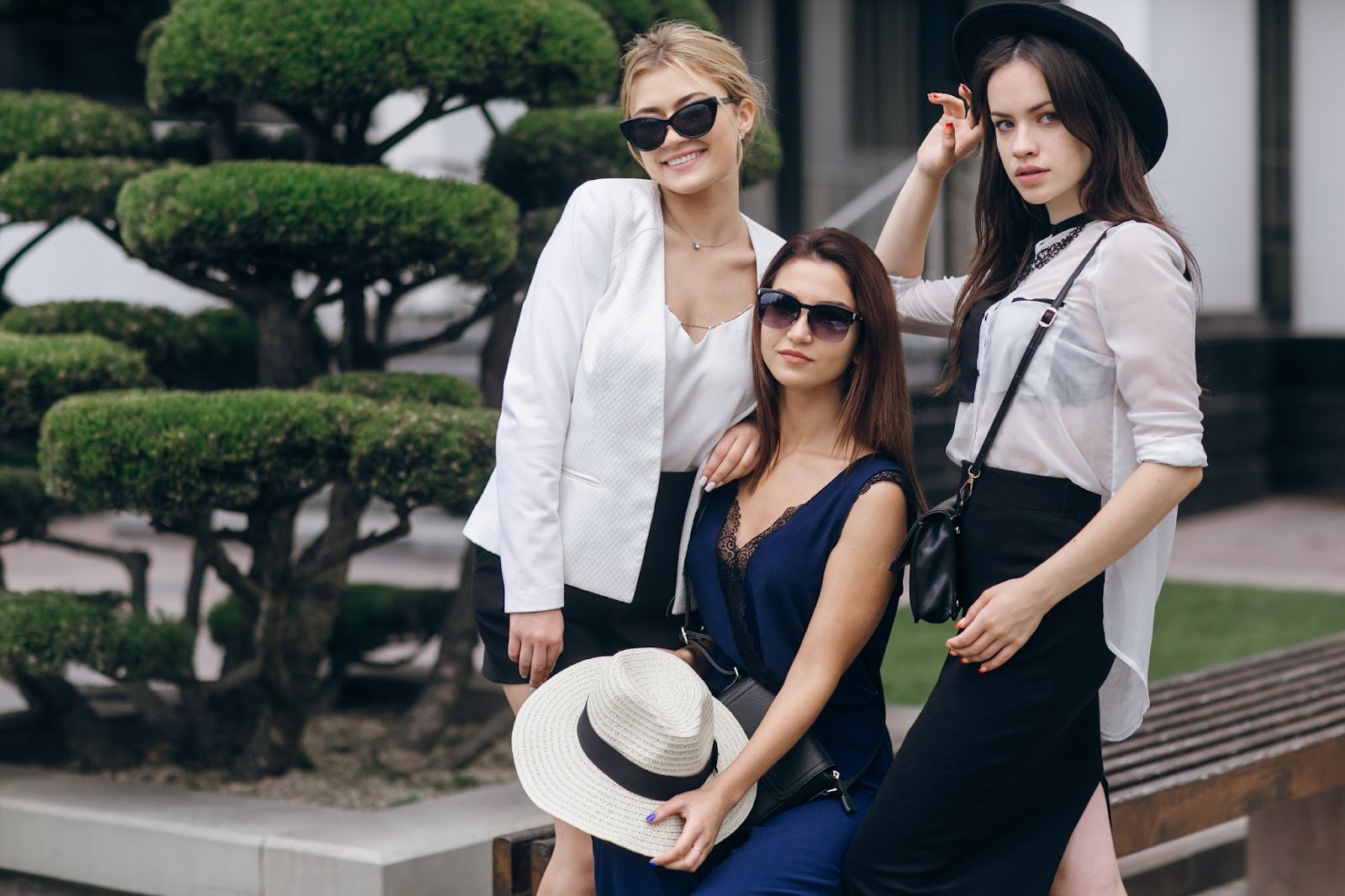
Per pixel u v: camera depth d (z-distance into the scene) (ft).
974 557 7.73
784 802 8.04
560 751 7.86
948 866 7.76
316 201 11.82
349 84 12.62
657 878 7.79
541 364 8.39
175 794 12.91
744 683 8.27
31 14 15.83
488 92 13.67
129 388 13.10
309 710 15.16
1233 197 40.04
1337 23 41.83
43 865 12.55
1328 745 11.43
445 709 15.07
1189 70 38.06
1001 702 7.56
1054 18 7.54
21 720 15.40
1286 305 42.88
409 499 12.23
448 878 11.40
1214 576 29.07
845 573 7.96
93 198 13.56
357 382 13.47
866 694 8.43
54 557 32.07
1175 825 10.07
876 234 39.09
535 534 8.22
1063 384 7.46
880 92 40.52
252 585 13.46
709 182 8.54
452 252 12.26
